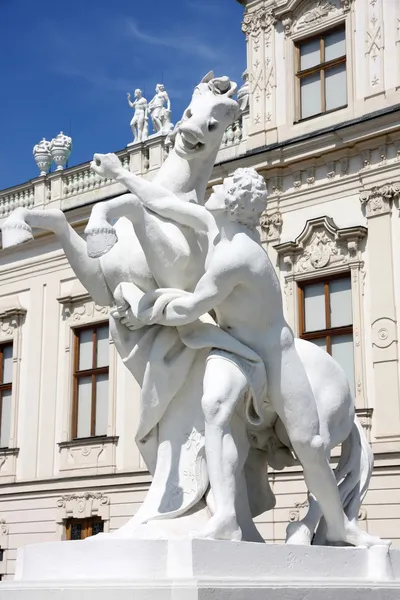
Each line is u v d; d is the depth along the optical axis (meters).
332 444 4.57
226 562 3.78
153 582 3.61
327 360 4.64
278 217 17.69
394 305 15.89
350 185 16.97
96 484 18.97
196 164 4.98
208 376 4.21
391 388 15.54
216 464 4.06
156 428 4.64
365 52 17.33
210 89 4.94
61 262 21.00
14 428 20.72
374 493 15.23
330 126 17.50
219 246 4.31
